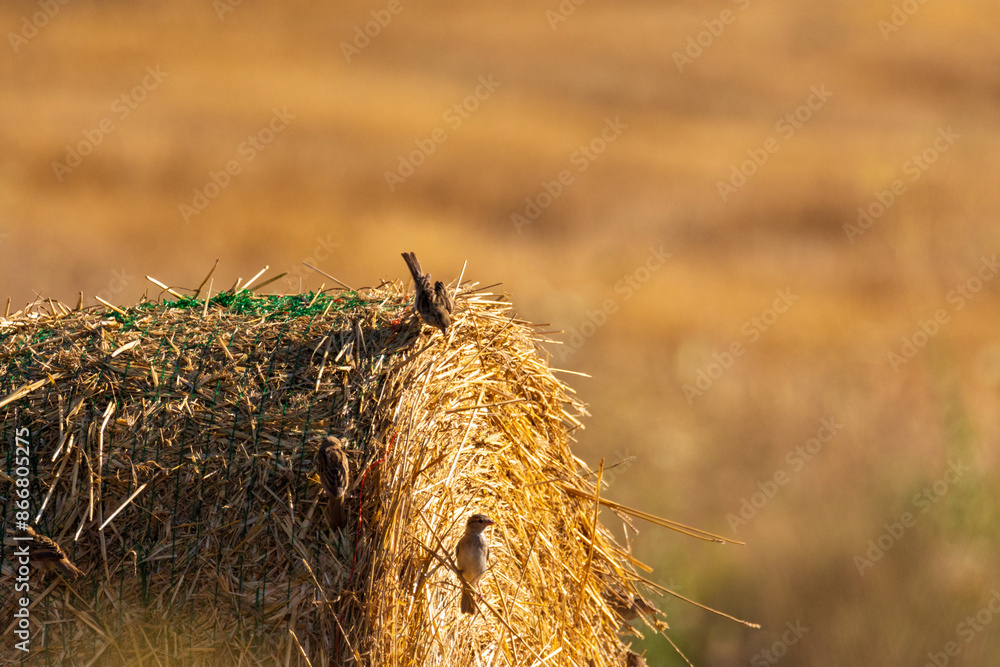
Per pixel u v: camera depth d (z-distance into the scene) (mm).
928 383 26984
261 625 9875
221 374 10367
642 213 52656
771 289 40094
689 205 54656
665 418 24922
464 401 11570
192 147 59500
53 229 40812
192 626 9961
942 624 17484
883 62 105625
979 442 21312
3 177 49438
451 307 11086
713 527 20656
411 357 10484
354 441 9969
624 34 118875
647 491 21734
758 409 25875
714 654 17969
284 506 9922
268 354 10586
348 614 9812
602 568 14055
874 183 55094
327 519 9836
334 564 9836
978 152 66562
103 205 46188
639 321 34250
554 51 108938
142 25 113062
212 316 11367
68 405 10250
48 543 9867
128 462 10078
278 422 10047
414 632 10273
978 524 19312
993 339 32469
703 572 19406
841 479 21547
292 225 43906
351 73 94062
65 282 33125
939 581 18266
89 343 10734
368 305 11750
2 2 122188
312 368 10414
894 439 23391
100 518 10047
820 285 40938
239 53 101062
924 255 43875
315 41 111125
